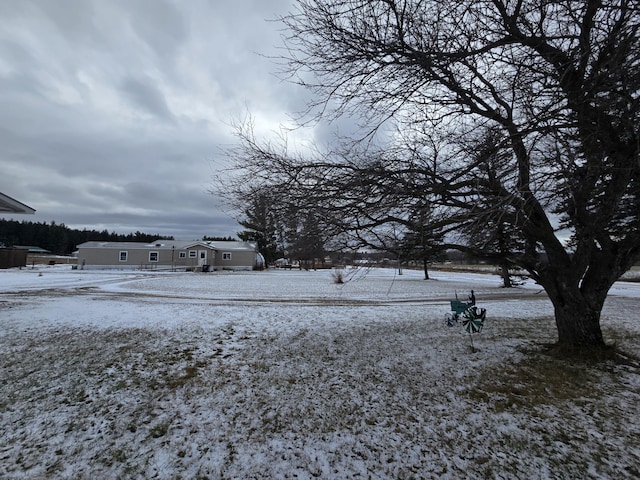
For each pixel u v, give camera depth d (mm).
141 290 18219
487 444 3428
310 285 23609
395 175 4707
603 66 3477
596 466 3074
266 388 4820
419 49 4082
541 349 6539
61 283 21281
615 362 5621
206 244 45438
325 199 4547
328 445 3426
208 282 24703
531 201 3840
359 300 15242
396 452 3305
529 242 6262
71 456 3248
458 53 3809
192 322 9359
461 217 4098
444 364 5809
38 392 4641
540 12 4027
